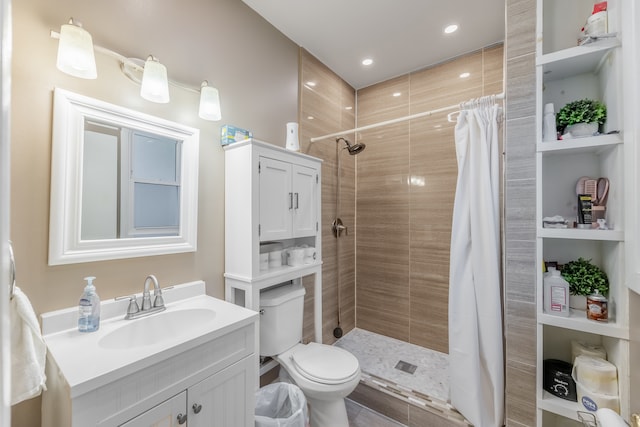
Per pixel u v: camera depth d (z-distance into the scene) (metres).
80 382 0.73
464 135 1.61
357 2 1.72
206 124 1.52
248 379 1.17
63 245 1.03
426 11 1.79
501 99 1.55
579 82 1.33
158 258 1.32
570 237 1.20
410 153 2.46
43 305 0.99
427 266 2.35
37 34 0.99
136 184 1.24
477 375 1.48
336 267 2.49
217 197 1.57
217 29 1.58
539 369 1.28
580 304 1.27
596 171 1.29
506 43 1.38
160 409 0.89
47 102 1.01
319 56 2.27
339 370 1.49
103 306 1.12
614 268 1.15
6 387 0.33
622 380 1.09
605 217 1.20
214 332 1.04
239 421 1.14
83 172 1.08
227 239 1.58
